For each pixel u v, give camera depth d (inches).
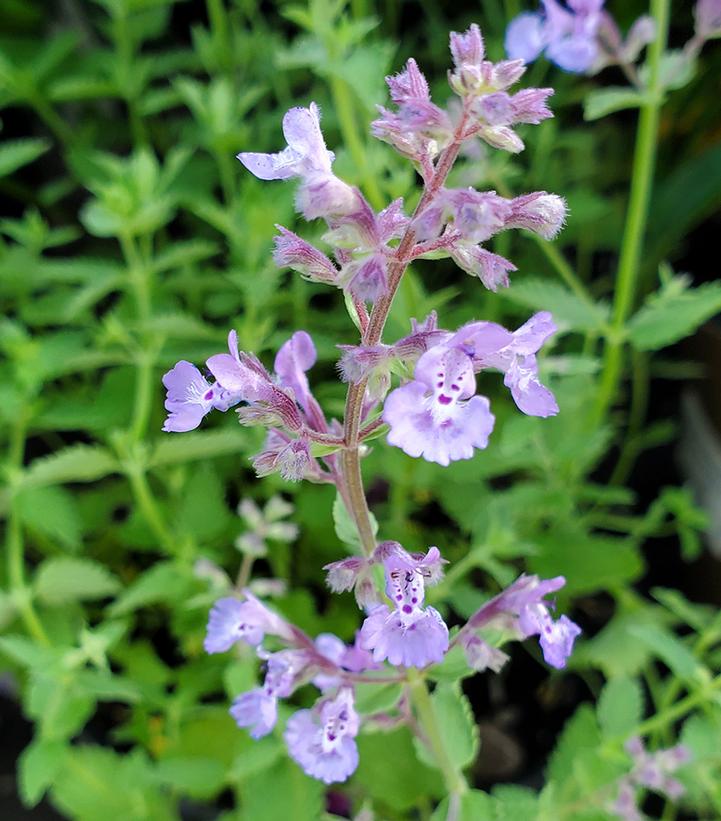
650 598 6.5
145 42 8.4
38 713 4.1
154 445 5.6
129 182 5.1
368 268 2.4
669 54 4.8
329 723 3.1
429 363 2.4
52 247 7.9
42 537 5.7
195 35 6.9
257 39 6.8
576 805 4.0
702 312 4.7
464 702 3.3
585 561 5.1
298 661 3.2
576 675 5.8
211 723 4.9
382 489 6.2
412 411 2.4
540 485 5.2
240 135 5.7
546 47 4.8
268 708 3.1
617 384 6.4
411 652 2.6
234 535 5.6
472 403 2.4
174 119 8.2
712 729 3.9
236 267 5.5
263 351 5.8
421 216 2.3
